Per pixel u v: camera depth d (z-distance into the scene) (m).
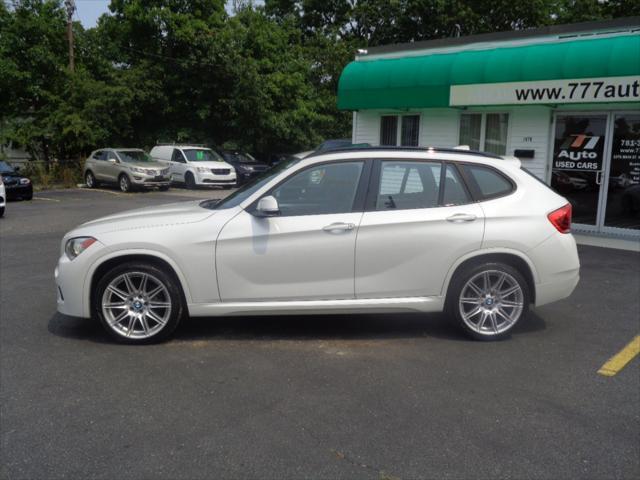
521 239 5.24
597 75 9.95
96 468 3.26
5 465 3.28
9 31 27.03
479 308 5.35
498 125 12.30
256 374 4.58
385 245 5.14
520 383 4.43
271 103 29.08
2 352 5.04
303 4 40.69
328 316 6.13
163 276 5.11
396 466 3.28
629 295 7.02
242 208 5.19
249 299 5.17
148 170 22.44
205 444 3.52
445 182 5.33
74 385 4.35
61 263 5.22
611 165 11.05
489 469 3.25
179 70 28.81
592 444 3.53
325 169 5.29
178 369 4.67
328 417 3.86
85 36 29.19
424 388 4.32
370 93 12.95
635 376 4.58
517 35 11.66
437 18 35.91
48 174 25.53
